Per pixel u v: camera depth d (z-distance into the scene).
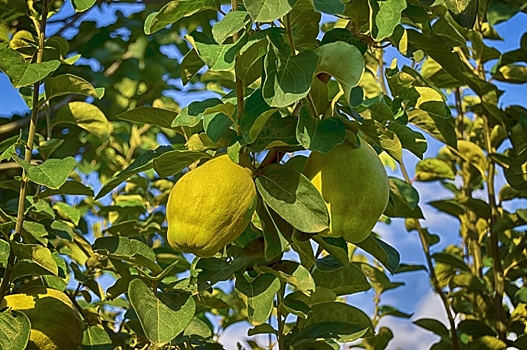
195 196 1.76
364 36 2.11
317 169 1.88
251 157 1.98
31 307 2.18
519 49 3.32
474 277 3.33
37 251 2.10
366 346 3.62
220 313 3.67
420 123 2.82
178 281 2.16
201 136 2.05
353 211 1.85
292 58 1.73
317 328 2.24
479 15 3.38
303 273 1.99
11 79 2.12
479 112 3.68
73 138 4.50
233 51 1.88
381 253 2.13
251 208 1.81
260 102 1.86
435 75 3.23
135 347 2.87
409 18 2.18
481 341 3.09
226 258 2.18
